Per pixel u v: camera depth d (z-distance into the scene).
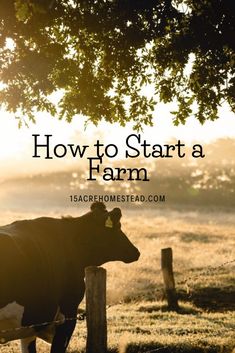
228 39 12.12
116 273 21.56
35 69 12.48
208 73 13.53
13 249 8.23
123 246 10.21
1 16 12.10
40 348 11.37
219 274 20.83
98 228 9.89
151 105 14.47
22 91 13.13
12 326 8.23
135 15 12.05
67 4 12.27
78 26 12.38
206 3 12.27
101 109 14.20
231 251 27.64
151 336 12.07
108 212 9.96
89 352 8.20
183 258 25.09
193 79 13.95
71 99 14.12
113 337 12.00
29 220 9.29
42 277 8.56
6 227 8.85
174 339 11.82
